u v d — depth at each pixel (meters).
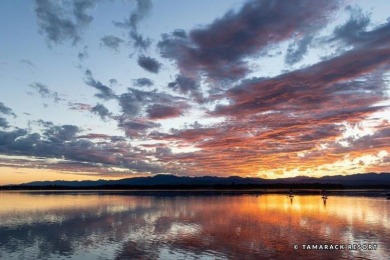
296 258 27.11
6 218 53.47
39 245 32.31
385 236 35.97
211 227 42.66
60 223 47.19
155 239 34.69
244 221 48.69
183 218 52.41
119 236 36.53
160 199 107.69
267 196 131.75
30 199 109.00
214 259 26.83
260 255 27.97
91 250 30.06
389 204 82.81
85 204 83.31
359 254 28.34
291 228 41.72
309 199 108.50
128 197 122.81
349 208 70.88
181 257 27.41
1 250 30.34
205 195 142.50
